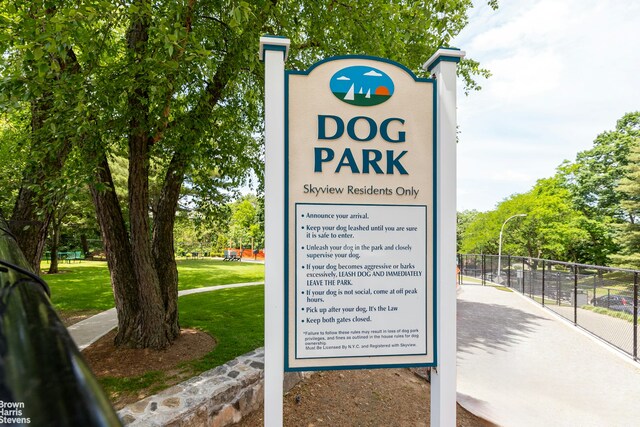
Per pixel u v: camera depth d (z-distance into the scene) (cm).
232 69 603
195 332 679
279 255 261
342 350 269
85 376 64
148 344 585
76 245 3278
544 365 612
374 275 274
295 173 268
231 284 1465
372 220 276
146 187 591
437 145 287
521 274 1511
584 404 467
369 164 278
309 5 638
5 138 779
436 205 285
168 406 325
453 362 278
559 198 3378
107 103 428
